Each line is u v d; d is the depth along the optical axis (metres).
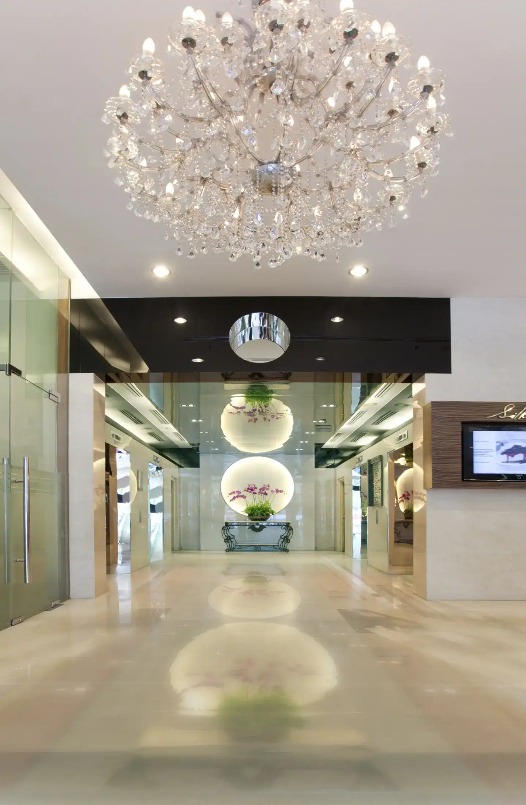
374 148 3.88
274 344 8.55
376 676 4.93
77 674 5.00
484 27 3.76
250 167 4.04
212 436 17.50
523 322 8.81
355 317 8.77
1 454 6.64
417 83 3.47
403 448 13.35
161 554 18.41
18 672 5.07
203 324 8.76
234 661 5.38
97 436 8.90
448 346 8.75
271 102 3.89
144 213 4.41
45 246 7.51
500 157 5.17
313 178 5.05
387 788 3.11
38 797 3.03
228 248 4.57
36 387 7.61
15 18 3.65
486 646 5.93
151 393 11.03
